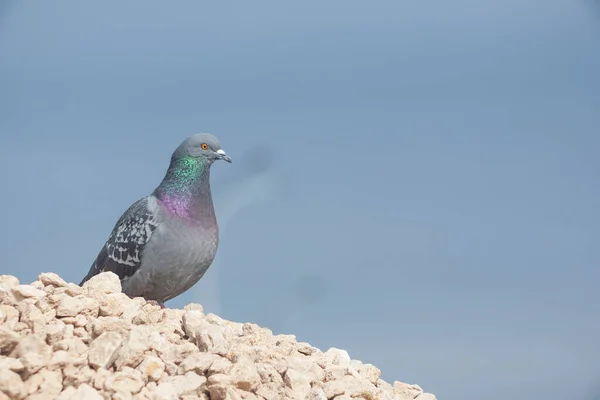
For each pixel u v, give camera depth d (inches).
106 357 389.1
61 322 416.8
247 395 410.0
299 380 437.1
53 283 464.1
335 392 447.2
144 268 611.5
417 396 513.0
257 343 485.7
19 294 423.2
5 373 354.6
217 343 445.4
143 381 392.2
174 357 430.0
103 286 469.7
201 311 532.1
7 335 378.3
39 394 360.2
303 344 503.8
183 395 396.2
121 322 424.8
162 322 474.0
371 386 462.3
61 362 376.8
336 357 508.1
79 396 356.2
